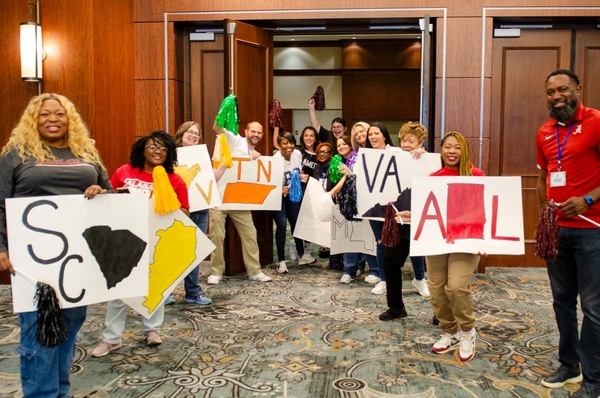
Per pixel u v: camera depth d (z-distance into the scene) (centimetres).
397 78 1130
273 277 533
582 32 559
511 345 338
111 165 534
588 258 251
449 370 299
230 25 532
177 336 356
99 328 371
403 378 288
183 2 570
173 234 323
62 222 234
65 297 234
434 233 304
